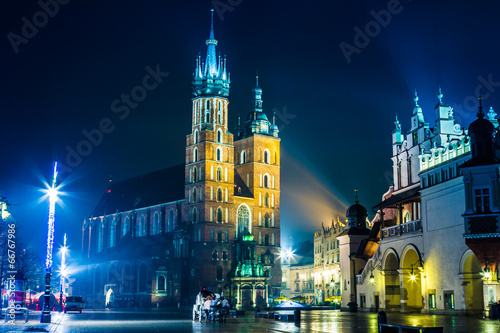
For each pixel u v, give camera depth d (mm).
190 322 56938
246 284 161750
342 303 91875
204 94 168375
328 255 168750
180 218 171750
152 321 59969
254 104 186500
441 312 66062
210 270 159375
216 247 161750
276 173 179750
